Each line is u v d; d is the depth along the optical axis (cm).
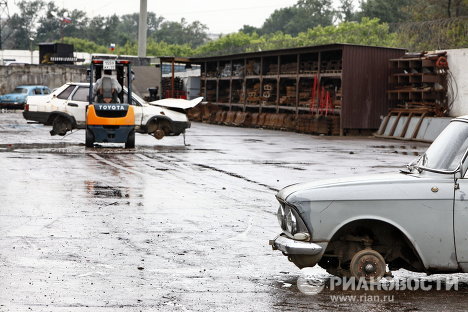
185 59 6688
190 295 902
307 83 5247
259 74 5853
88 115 3078
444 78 4466
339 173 2362
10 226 1353
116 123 3089
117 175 2208
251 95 5891
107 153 2934
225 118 6012
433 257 911
